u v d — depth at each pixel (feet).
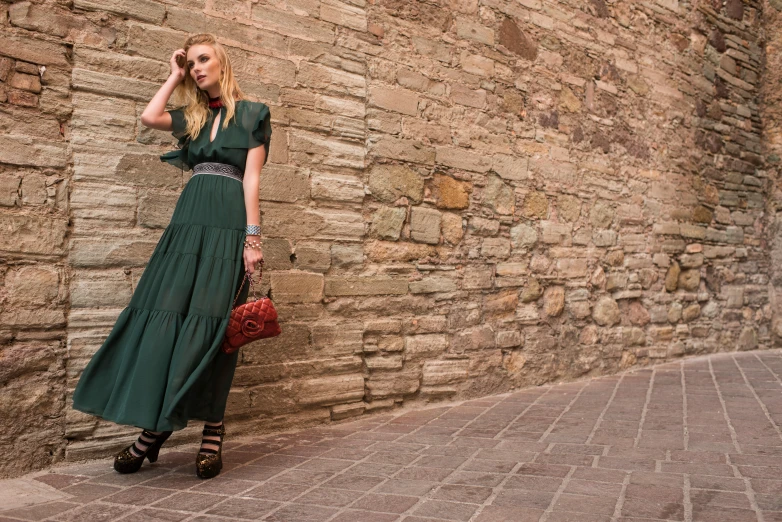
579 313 17.90
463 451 10.61
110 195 10.12
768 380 17.19
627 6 19.84
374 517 7.59
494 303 15.85
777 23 25.05
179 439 10.75
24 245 9.35
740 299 23.62
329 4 12.93
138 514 7.61
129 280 10.26
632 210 19.80
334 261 12.85
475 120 15.64
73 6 9.90
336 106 12.94
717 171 23.03
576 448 10.77
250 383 11.55
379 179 13.64
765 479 9.05
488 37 15.99
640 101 20.22
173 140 10.75
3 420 9.09
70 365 9.73
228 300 8.82
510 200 16.35
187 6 11.04
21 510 7.72
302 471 9.46
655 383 17.06
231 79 9.52
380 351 13.53
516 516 7.63
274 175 11.96
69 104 9.82
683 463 9.86
